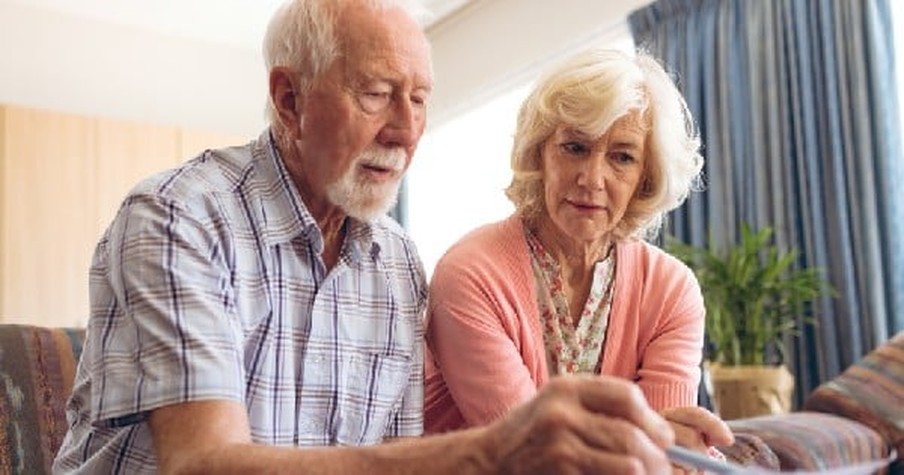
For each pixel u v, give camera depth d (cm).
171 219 106
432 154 521
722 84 331
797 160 307
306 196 128
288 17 125
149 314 99
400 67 122
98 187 415
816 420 179
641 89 137
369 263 134
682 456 69
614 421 64
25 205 397
